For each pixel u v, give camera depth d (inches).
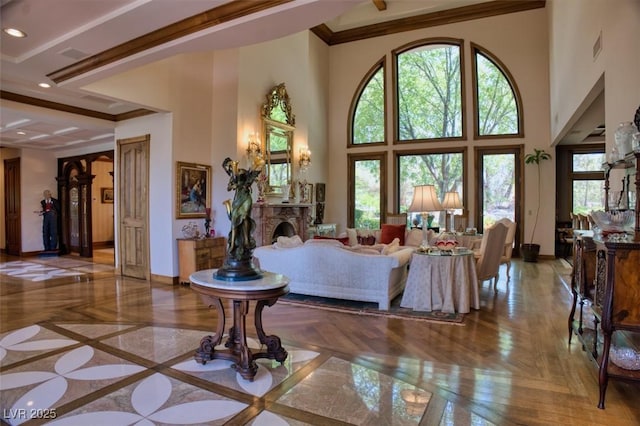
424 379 108.9
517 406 94.7
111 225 448.1
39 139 315.3
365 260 182.1
